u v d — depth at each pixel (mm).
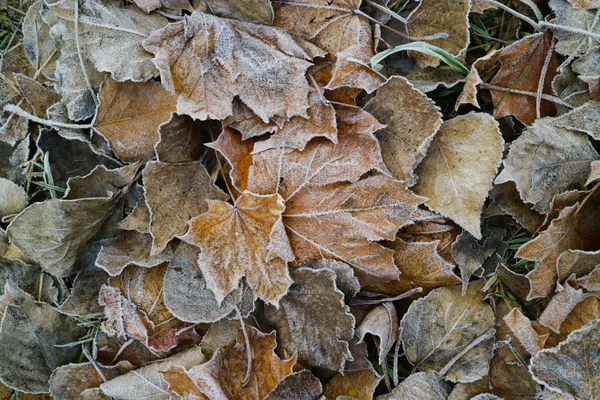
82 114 561
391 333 550
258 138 548
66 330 573
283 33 547
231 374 547
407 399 543
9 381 554
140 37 544
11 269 576
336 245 541
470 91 542
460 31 545
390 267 541
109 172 551
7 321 556
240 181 541
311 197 540
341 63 538
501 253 564
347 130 540
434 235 558
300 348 547
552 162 542
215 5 549
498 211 556
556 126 543
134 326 556
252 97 536
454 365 551
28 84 576
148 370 556
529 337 541
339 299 531
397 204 535
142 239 557
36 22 587
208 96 536
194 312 539
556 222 532
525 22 570
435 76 559
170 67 535
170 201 541
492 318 554
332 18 548
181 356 557
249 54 540
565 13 547
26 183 588
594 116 542
